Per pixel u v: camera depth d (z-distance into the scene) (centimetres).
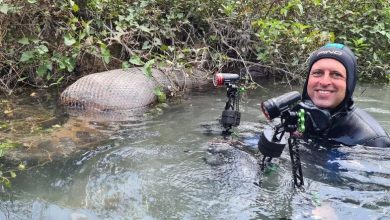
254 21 577
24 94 464
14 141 333
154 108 433
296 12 617
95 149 323
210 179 273
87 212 241
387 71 607
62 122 382
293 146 258
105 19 535
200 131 360
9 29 482
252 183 265
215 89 511
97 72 511
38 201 252
